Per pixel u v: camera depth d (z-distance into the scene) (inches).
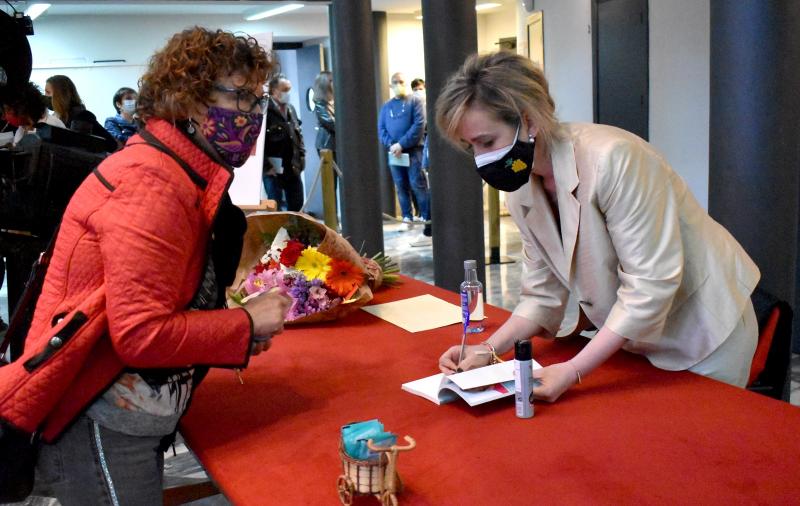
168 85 53.4
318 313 90.3
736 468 51.1
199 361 54.1
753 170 110.0
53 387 50.9
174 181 51.9
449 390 66.2
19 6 280.5
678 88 252.1
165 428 56.6
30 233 117.6
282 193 327.6
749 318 69.1
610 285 67.4
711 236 68.4
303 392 70.6
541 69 62.9
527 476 51.7
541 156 66.4
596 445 55.6
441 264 177.5
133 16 393.1
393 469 48.3
